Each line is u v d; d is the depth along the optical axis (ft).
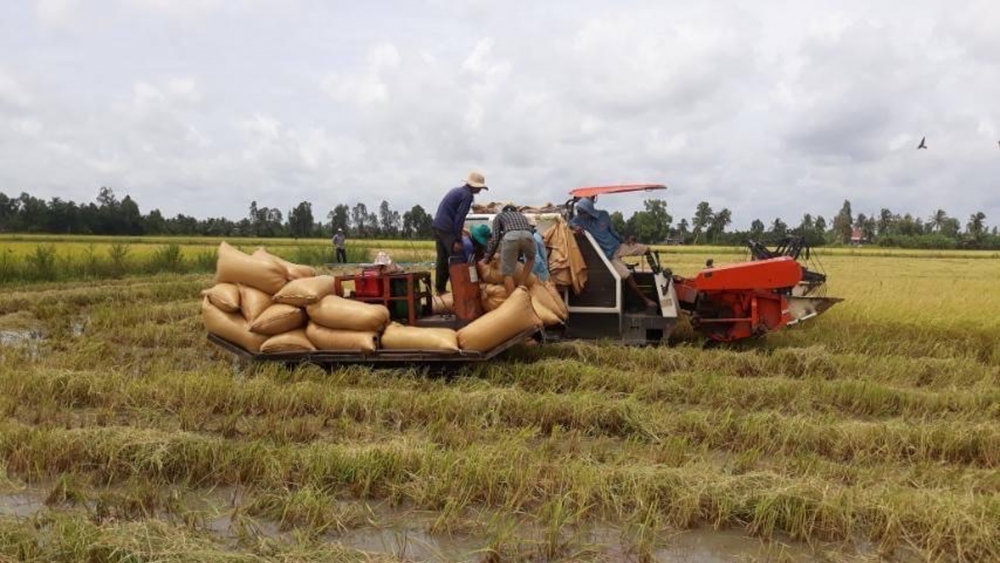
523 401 20.79
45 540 13.25
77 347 31.30
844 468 16.63
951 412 21.34
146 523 13.60
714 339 31.14
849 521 13.89
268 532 14.14
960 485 15.89
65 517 13.96
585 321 30.07
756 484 15.15
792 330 33.76
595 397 21.29
